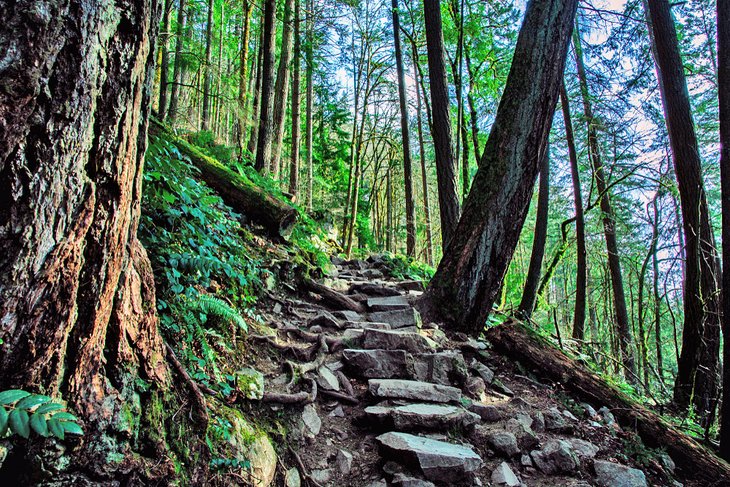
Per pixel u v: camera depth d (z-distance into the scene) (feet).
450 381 11.10
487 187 14.89
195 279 9.97
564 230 27.22
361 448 8.56
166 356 6.49
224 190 17.71
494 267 14.80
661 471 9.73
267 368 9.94
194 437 6.17
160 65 26.53
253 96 38.99
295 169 36.01
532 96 14.35
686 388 16.33
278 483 7.17
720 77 11.82
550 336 21.42
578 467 8.94
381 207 86.94
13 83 3.76
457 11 29.86
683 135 16.99
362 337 12.25
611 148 29.40
